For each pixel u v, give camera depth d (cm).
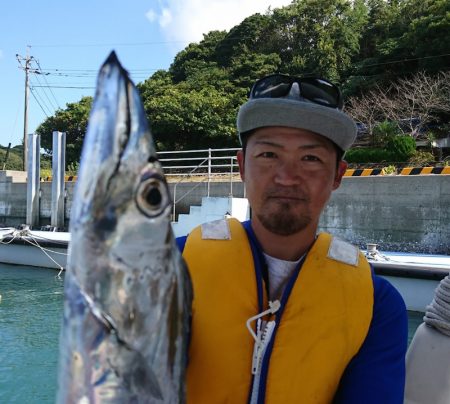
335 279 155
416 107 2234
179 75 4000
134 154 104
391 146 1919
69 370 104
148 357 107
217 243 161
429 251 1227
